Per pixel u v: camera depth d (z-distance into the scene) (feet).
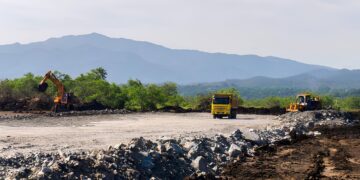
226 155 96.37
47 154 70.23
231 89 383.24
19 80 256.11
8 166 62.44
